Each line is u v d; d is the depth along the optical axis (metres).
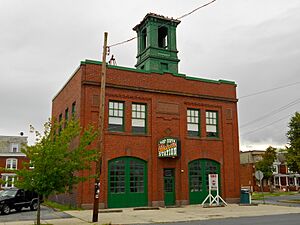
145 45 32.84
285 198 40.50
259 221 17.30
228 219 18.72
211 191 28.20
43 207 26.17
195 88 28.91
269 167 56.25
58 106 32.44
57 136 16.67
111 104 25.52
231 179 29.14
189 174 27.56
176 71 31.16
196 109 29.02
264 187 60.97
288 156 34.31
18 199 22.70
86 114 24.17
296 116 34.75
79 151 16.67
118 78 25.77
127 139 25.45
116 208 24.12
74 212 21.55
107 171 24.27
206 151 28.50
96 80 24.84
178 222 17.55
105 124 24.78
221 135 29.53
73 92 26.66
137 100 26.36
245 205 27.17
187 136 27.94
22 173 15.60
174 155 24.44
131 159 25.48
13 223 16.84
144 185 25.61
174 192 26.62
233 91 30.75
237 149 29.95
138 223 17.11
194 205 26.58
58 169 15.60
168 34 31.73
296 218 18.62
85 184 23.36
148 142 26.23
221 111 29.89
